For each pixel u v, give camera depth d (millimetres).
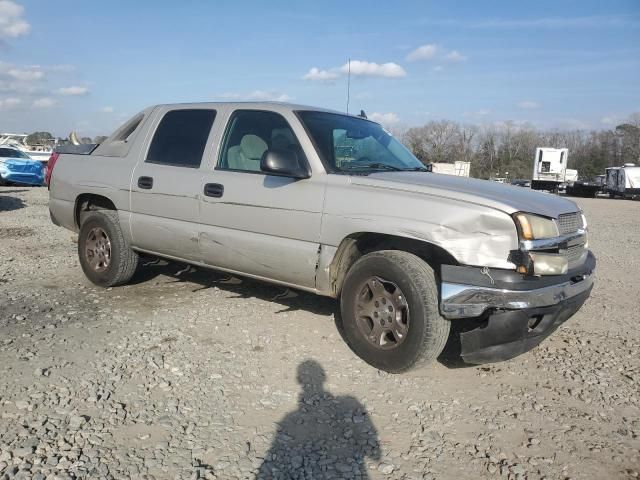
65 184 6312
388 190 4102
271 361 4305
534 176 45531
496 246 3697
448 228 3773
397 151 5352
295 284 4613
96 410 3447
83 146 6395
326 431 3336
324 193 4320
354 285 4223
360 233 4184
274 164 4316
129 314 5285
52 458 2922
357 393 3834
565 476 2980
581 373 4328
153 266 7199
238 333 4867
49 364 4074
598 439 3371
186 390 3773
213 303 5707
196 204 5082
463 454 3154
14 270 6941
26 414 3354
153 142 5656
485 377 4188
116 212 5977
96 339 4609
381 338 4125
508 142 87312
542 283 3740
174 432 3244
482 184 4383
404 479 2900
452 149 68062
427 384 4020
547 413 3666
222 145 5109
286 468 2943
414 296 3852
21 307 5391
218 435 3230
